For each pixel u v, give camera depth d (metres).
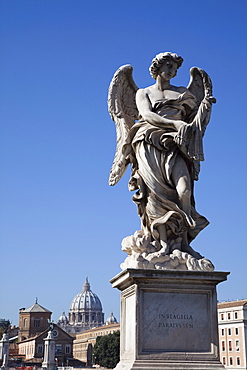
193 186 7.55
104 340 97.25
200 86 8.05
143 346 6.50
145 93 7.72
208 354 6.57
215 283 6.82
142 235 7.43
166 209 7.29
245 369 40.81
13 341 133.12
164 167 7.34
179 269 6.90
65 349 117.25
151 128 7.39
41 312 131.38
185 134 7.13
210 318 6.73
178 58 7.73
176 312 6.68
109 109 8.25
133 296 6.82
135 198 7.47
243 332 44.53
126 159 7.84
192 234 7.39
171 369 6.34
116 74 8.23
